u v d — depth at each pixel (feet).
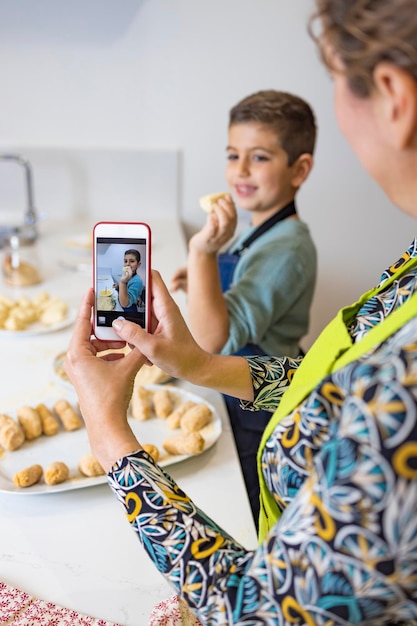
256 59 6.43
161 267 5.45
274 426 1.79
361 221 7.13
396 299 1.99
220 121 6.66
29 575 2.21
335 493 1.29
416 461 1.24
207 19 6.25
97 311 2.44
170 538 1.66
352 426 1.31
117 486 1.79
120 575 2.23
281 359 2.65
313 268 4.45
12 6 6.09
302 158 4.56
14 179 6.73
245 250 4.74
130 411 3.26
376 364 1.36
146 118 6.63
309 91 6.57
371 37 1.25
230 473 2.82
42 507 2.56
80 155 6.66
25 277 5.06
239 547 1.68
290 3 6.21
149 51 6.35
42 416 3.06
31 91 6.46
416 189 1.41
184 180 6.91
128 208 6.94
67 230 6.57
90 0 6.12
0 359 3.84
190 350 2.39
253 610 1.43
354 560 1.28
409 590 1.29
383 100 1.32
